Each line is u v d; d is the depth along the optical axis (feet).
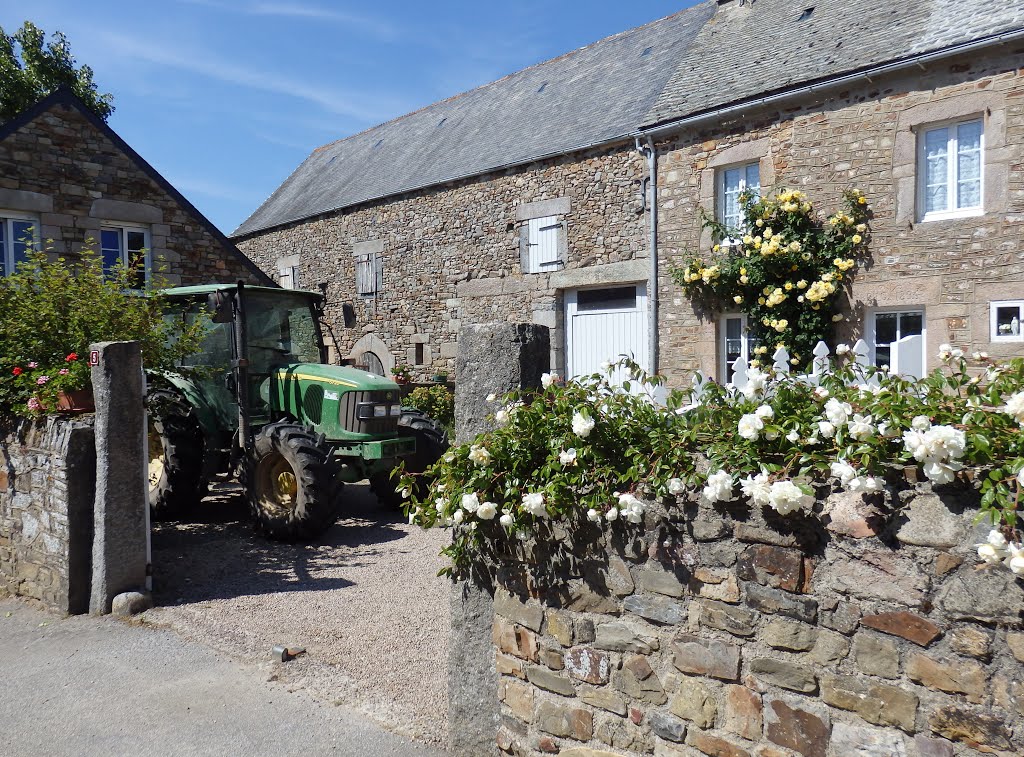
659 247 34.30
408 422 24.67
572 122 40.68
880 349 29.12
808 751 7.05
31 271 21.62
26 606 17.04
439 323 44.88
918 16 29.25
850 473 6.55
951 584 6.23
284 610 15.69
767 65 32.71
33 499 17.52
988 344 26.00
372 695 11.91
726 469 7.44
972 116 26.53
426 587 17.06
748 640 7.48
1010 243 25.49
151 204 37.60
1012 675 5.93
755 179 32.22
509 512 9.02
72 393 17.35
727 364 32.96
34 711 11.71
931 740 6.34
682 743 7.95
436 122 54.54
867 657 6.70
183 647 14.01
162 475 22.57
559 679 9.04
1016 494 5.76
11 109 59.31
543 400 9.29
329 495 20.24
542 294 39.24
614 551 8.51
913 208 27.66
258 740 10.71
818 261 29.63
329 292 53.21
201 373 22.85
